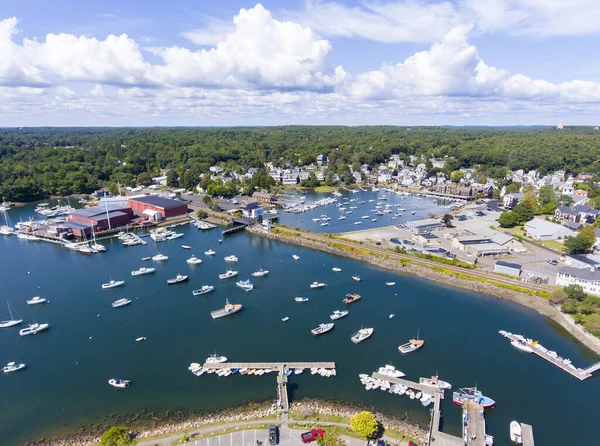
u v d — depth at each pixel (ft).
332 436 220.02
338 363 308.81
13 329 359.46
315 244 601.21
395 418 250.78
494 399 270.26
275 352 322.96
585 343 337.72
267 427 239.50
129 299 417.90
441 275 475.72
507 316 384.68
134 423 247.70
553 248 565.94
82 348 330.34
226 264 524.93
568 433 241.55
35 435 240.94
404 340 342.03
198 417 251.80
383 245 586.86
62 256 556.10
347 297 416.05
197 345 333.62
